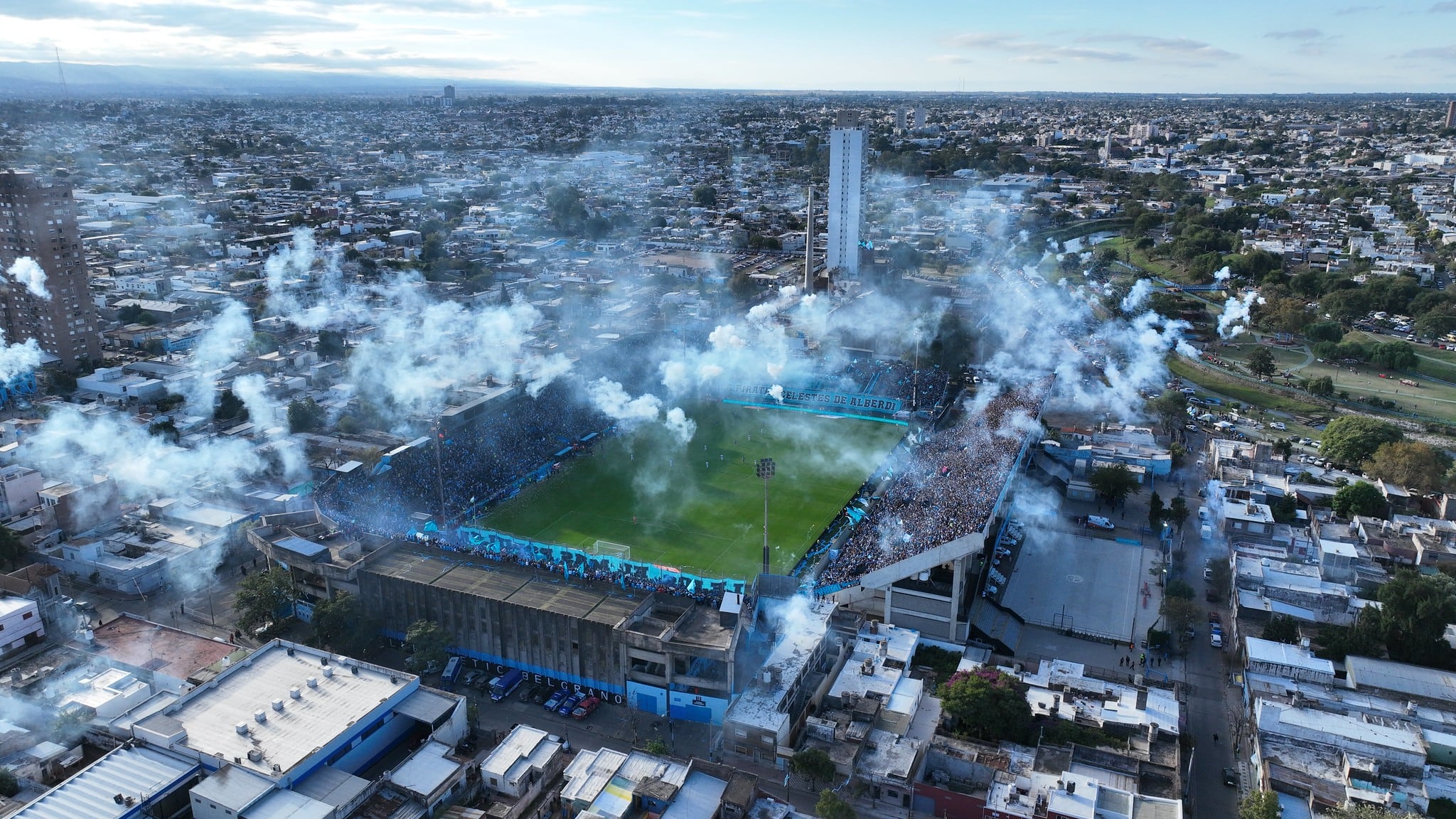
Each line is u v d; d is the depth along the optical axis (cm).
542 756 14588
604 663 16750
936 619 18438
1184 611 18325
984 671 16150
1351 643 17088
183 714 14725
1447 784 13875
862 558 19750
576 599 17450
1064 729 15238
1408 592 17000
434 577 18225
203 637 17838
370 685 15550
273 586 18525
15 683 16338
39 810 12788
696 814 13038
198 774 13775
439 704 15500
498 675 17725
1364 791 13625
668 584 18862
